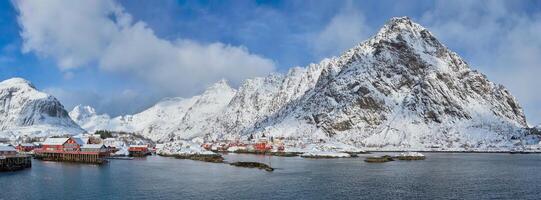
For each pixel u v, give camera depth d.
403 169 157.25
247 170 153.62
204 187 109.12
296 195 98.12
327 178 127.81
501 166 170.62
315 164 184.62
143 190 104.06
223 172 145.88
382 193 100.38
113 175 134.38
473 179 125.12
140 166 170.62
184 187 109.12
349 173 142.50
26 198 92.81
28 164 158.12
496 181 120.75
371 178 127.81
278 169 158.62
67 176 130.25
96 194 98.12
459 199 93.25
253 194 99.31
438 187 109.38
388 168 162.00
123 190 103.88
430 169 157.00
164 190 104.31
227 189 106.06
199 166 171.75
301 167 167.88
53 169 152.12
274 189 106.31
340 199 93.38
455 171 149.38
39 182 115.88
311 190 104.75
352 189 106.19
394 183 116.44
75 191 101.81
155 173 141.50
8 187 106.75
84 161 191.50
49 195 96.31
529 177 130.62
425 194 99.19
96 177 128.50
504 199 93.50
